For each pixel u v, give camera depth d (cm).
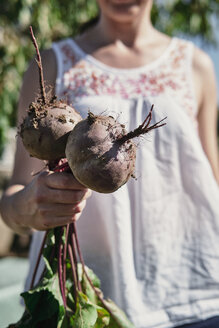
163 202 75
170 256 74
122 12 82
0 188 274
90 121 50
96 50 83
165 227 75
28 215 62
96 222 73
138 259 73
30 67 81
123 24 84
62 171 57
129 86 80
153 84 81
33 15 219
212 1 284
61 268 60
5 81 228
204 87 86
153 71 82
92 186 50
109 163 49
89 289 65
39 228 62
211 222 76
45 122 54
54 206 57
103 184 49
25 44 229
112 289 71
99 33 86
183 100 82
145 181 75
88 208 74
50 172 58
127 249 71
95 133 49
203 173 77
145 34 87
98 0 86
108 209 72
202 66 87
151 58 84
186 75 84
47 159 57
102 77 80
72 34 246
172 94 81
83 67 81
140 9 84
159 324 70
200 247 75
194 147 78
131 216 75
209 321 71
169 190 76
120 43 84
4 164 292
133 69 82
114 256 71
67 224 61
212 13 285
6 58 228
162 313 71
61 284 59
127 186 75
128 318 69
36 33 223
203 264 74
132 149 51
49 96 62
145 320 69
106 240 73
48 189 57
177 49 87
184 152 78
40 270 75
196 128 83
